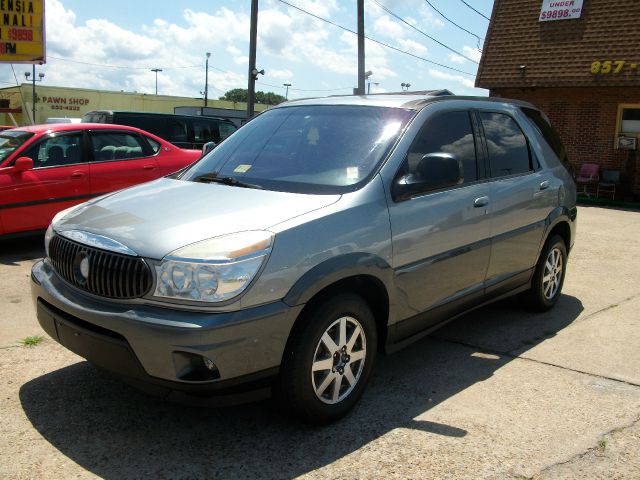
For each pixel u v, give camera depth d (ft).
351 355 11.80
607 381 13.97
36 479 9.86
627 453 10.83
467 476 10.08
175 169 30.83
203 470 10.19
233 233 10.42
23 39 54.19
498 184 15.71
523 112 18.22
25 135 26.66
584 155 55.11
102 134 28.63
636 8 51.70
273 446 10.96
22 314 17.99
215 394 10.13
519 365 14.92
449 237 13.85
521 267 17.08
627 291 21.98
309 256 10.73
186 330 9.59
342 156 13.20
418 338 13.76
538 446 11.05
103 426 11.58
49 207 26.27
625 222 39.81
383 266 12.07
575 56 53.83
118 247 10.48
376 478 10.01
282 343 10.46
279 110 16.02
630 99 52.06
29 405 12.34
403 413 12.28
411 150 13.39
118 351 10.23
